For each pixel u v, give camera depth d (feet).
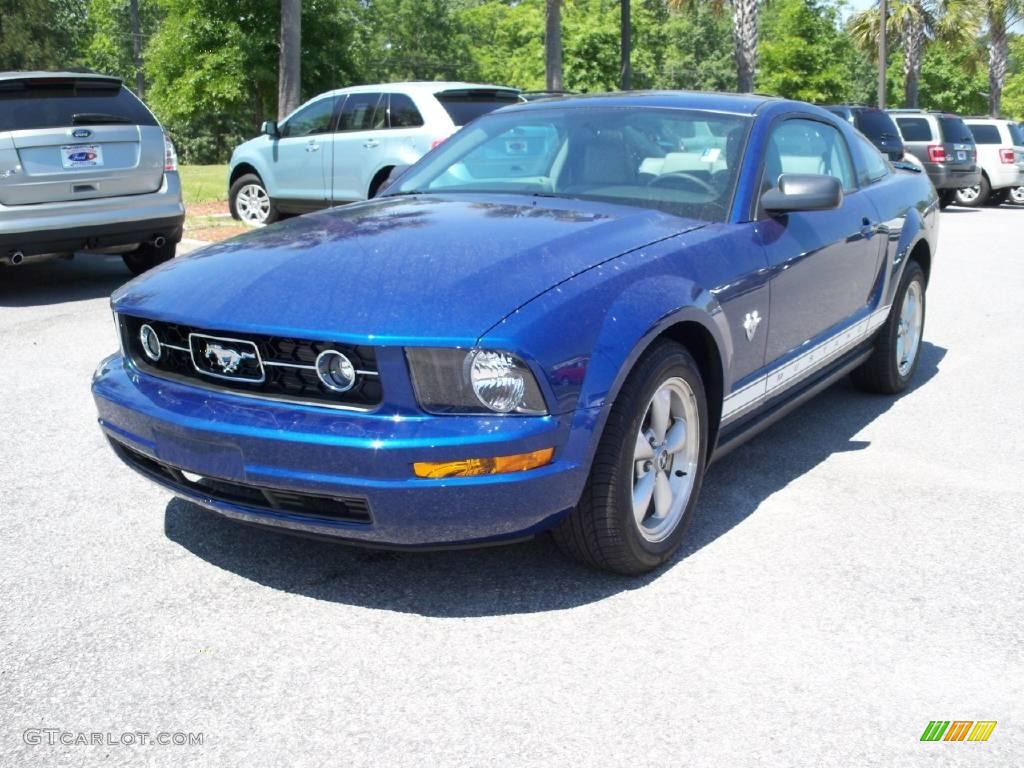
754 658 9.41
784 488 13.88
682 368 10.89
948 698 8.80
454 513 9.18
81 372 19.42
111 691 8.89
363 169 35.60
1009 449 15.60
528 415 9.24
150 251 29.50
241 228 37.32
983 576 11.16
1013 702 8.75
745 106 14.25
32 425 16.29
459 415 9.11
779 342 13.26
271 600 10.54
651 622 10.07
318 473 9.23
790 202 12.66
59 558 11.50
